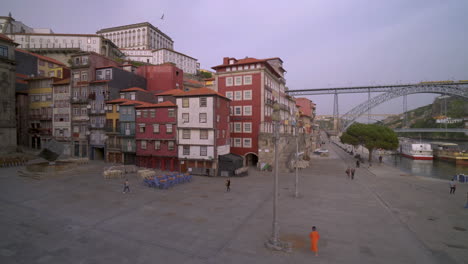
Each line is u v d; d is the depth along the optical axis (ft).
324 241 52.08
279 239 49.11
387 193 97.25
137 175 119.34
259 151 147.64
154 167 142.51
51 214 65.46
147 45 449.89
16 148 172.24
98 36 315.58
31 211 67.36
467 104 643.86
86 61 170.50
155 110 139.95
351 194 93.20
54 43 305.12
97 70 171.83
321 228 59.31
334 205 78.59
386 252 47.60
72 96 173.88
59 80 188.96
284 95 213.25
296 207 75.82
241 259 43.96
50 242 49.47
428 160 261.44
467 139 523.29
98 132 165.99
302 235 55.01
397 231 58.13
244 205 76.79
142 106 141.69
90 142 168.55
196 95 129.49
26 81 210.18
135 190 92.17
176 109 134.21
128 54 407.44
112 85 164.96
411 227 61.00
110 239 51.37
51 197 81.05
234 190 96.53
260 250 47.50
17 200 76.79
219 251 46.85
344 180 121.49
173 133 135.13
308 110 332.80
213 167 127.44
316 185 108.47
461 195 95.20
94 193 86.99
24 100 202.28
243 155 158.30
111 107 159.74
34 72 223.10
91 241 50.29
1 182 100.12
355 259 44.70
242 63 158.81
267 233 55.62
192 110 131.03
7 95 167.22
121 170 119.44
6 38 165.99
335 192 96.12
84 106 171.53
